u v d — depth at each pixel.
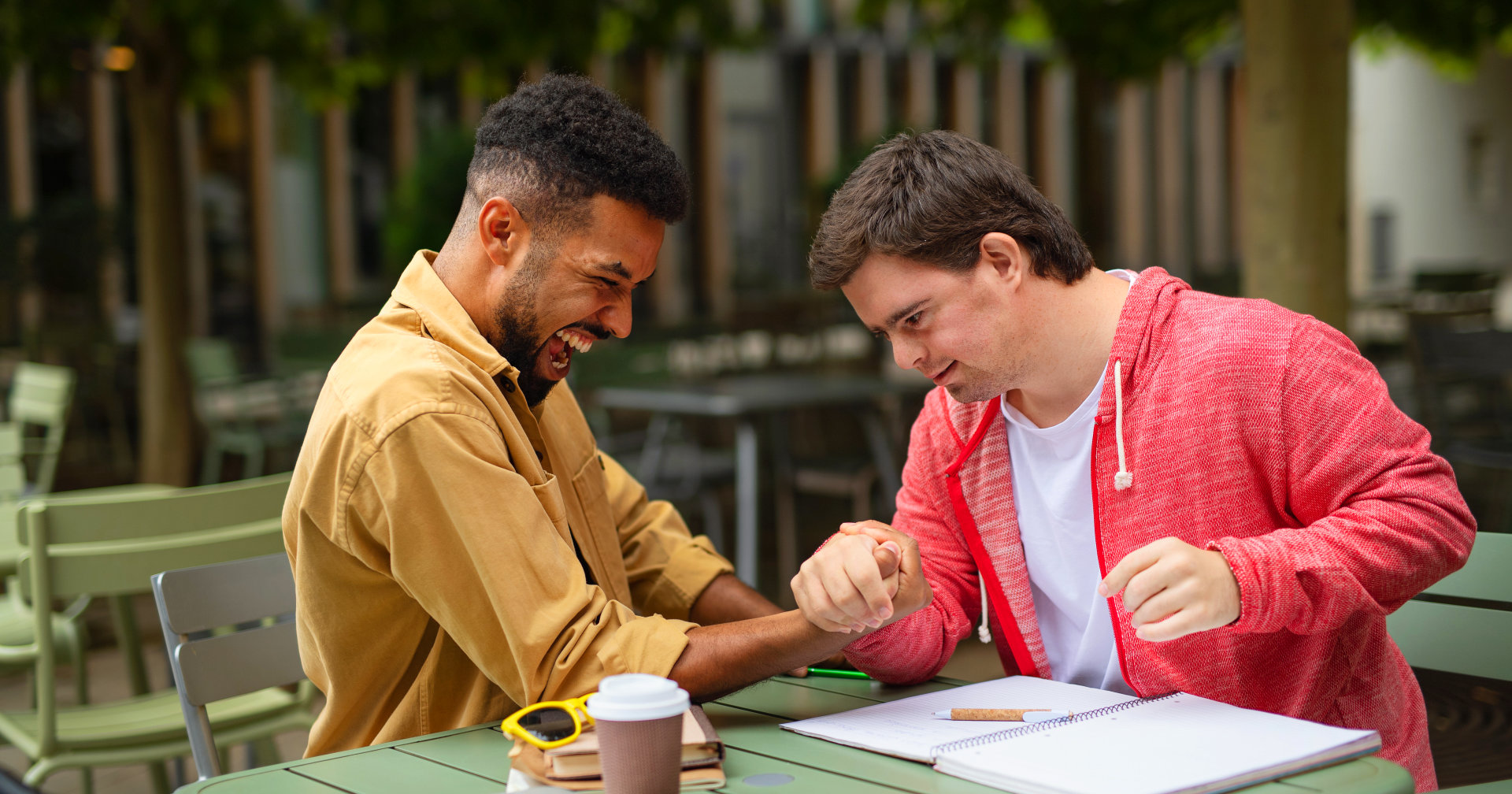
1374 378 1.32
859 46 15.85
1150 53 7.04
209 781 1.15
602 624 1.30
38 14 6.38
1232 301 1.40
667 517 1.82
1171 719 1.20
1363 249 18.67
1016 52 16.73
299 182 12.45
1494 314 8.89
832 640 1.27
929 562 1.59
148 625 4.59
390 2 6.71
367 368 1.34
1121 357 1.38
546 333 1.43
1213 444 1.34
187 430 6.76
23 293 9.24
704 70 14.81
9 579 2.82
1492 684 2.11
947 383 1.40
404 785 1.13
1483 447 4.59
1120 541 1.41
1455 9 7.07
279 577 1.89
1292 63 3.57
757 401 4.57
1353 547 1.21
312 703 2.30
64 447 8.17
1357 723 1.39
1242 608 1.17
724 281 15.17
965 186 1.32
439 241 8.32
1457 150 18.03
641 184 1.37
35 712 2.34
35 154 11.16
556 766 1.08
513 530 1.28
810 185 8.16
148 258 6.66
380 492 1.28
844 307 8.46
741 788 1.09
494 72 7.17
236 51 6.95
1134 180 17.83
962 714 1.28
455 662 1.42
